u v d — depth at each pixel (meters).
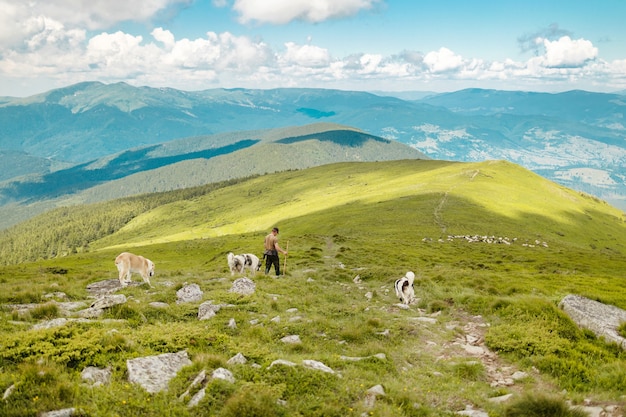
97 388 8.34
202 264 61.69
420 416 8.95
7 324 12.83
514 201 128.88
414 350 13.57
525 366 12.52
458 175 164.88
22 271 56.00
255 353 11.22
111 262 79.81
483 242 71.19
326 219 105.19
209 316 15.45
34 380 8.23
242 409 7.84
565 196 164.62
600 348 13.41
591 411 9.03
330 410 8.55
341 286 25.30
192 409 8.09
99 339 10.63
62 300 19.11
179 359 10.47
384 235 74.06
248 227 179.88
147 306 16.08
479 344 14.55
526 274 35.81
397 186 164.38
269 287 21.52
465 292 21.83
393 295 23.00
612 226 144.50
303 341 13.70
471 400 9.91
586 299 18.17
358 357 12.34
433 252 55.31
